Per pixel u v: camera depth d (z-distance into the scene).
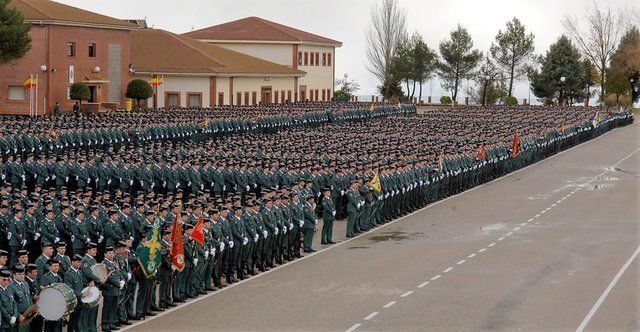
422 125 72.06
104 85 82.56
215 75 89.44
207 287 27.62
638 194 50.06
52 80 76.81
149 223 28.16
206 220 27.88
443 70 142.62
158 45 93.44
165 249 25.41
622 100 131.62
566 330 22.89
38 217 28.19
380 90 140.75
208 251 27.09
